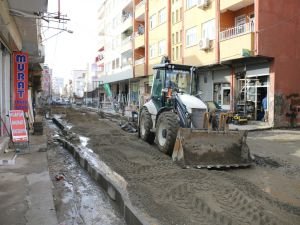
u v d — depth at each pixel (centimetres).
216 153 893
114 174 784
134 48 4081
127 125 1811
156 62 3444
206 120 959
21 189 625
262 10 1975
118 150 1105
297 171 878
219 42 2277
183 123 985
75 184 758
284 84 2052
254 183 748
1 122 1262
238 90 2288
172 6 3130
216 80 2475
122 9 4831
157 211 548
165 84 1158
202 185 677
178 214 537
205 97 2567
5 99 1366
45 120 2759
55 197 659
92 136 1503
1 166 810
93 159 965
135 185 691
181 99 1030
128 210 543
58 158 1041
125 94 4894
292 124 2086
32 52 2212
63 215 571
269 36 1995
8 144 1080
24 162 859
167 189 662
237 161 908
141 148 1139
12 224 471
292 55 2081
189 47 2644
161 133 1058
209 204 569
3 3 1061
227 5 2241
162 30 3303
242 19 2286
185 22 2711
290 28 2077
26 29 1589
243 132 924
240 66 2253
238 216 522
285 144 1363
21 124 1041
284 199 636
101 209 604
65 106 6247
